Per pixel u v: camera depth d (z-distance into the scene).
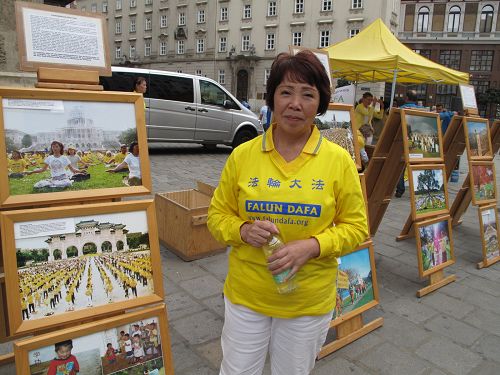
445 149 4.76
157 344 1.84
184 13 43.81
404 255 4.27
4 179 1.58
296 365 1.56
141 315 1.80
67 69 1.79
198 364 2.33
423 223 3.42
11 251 1.56
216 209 1.58
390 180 3.89
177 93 9.09
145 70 8.68
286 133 1.45
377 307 3.14
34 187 1.65
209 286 3.26
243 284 1.52
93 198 1.75
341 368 2.39
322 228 1.43
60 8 1.80
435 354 2.58
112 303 1.74
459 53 40.59
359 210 1.48
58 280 1.65
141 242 1.82
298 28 36.88
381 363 2.46
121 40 51.12
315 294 1.47
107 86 8.29
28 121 1.64
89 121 1.77
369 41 8.73
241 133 10.19
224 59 41.44
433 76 8.67
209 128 9.61
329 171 1.42
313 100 1.39
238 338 1.56
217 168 8.16
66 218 1.67
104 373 1.72
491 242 4.22
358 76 11.68
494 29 39.06
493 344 2.72
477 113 4.60
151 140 8.97
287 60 1.40
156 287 1.83
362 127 6.23
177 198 4.18
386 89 37.84
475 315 3.10
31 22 1.73
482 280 3.77
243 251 1.51
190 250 3.66
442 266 3.55
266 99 1.50
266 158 1.45
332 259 1.50
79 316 1.66
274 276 1.35
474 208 6.35
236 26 40.19
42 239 1.63
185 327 2.68
